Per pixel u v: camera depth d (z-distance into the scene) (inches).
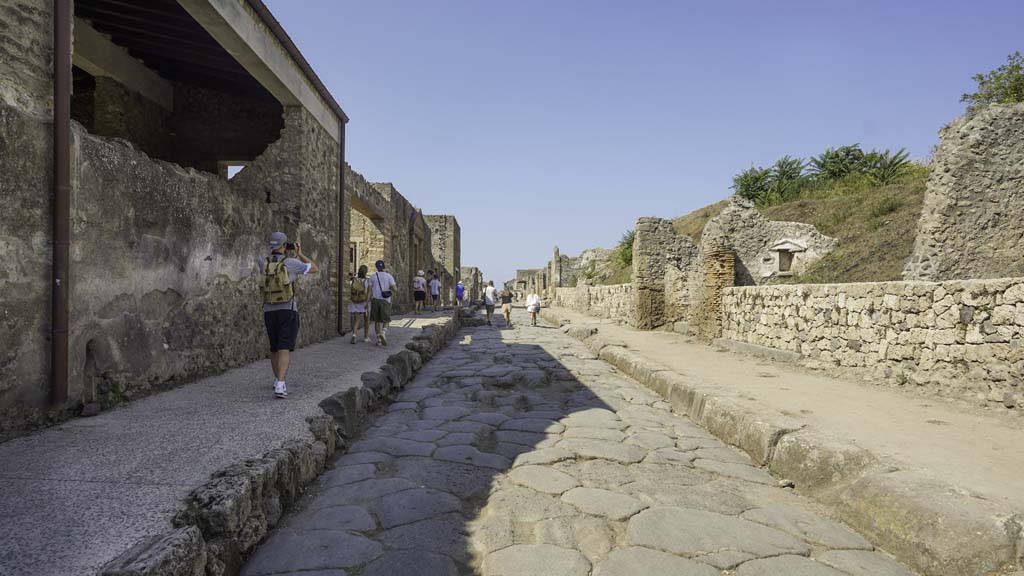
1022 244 360.5
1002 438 162.4
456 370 325.4
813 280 603.8
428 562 97.7
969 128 372.5
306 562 96.5
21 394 135.2
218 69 376.8
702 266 506.9
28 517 86.9
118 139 177.3
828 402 220.1
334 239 419.8
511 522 114.4
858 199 765.9
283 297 187.0
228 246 249.6
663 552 102.1
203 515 89.4
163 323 197.9
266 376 231.5
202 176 226.7
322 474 144.7
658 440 185.8
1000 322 206.7
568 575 92.7
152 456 118.8
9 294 132.0
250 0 262.4
